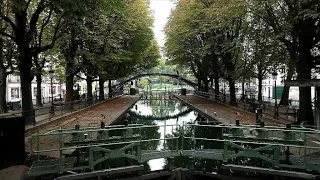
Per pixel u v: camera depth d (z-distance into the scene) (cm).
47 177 1038
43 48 1902
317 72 2370
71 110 2792
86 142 1180
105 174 1073
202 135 2117
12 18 2470
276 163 1083
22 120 1078
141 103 5416
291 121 2088
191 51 3734
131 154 1228
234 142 1248
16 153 1061
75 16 1541
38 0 2133
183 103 4516
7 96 4431
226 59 3269
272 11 1998
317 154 1201
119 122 2562
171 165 1275
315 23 1895
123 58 3700
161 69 12306
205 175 1234
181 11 3634
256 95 5997
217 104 3706
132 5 3888
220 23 2783
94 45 3141
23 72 1877
